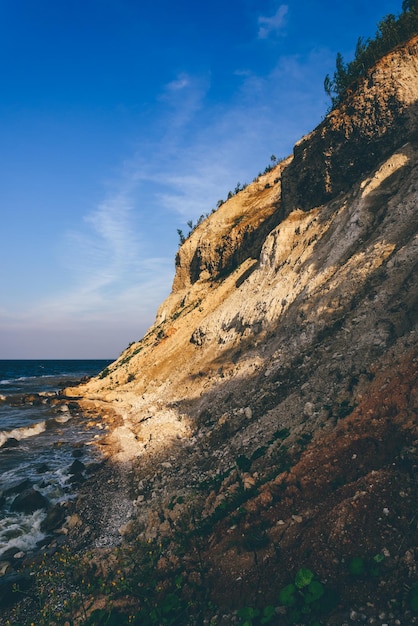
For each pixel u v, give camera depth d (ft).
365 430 26.58
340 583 19.06
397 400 26.91
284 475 27.43
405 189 63.16
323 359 45.52
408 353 30.81
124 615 21.80
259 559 22.38
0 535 36.45
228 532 25.61
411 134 73.67
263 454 34.19
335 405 33.32
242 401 52.95
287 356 54.08
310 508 24.06
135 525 34.27
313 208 93.71
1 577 28.76
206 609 20.99
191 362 94.73
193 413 63.77
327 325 51.98
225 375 68.85
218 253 147.64
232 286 123.24
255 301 85.30
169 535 29.37
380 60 80.53
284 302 72.74
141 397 102.17
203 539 26.78
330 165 87.76
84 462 57.47
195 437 52.54
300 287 71.41
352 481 24.22
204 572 23.38
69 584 27.43
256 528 24.84
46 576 26.84
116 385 125.70
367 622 17.07
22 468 55.83
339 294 55.16
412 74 75.97
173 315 149.07
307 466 27.02
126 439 65.57
